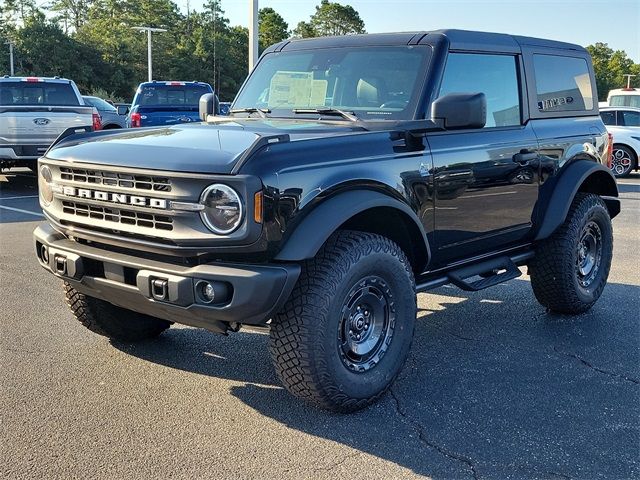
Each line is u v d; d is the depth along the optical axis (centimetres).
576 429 364
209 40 7688
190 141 368
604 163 591
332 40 491
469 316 564
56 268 387
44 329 505
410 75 438
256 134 377
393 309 392
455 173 432
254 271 325
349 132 386
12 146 1195
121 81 7206
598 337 514
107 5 8794
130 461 321
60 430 350
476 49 466
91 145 384
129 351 465
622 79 9431
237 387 409
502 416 378
